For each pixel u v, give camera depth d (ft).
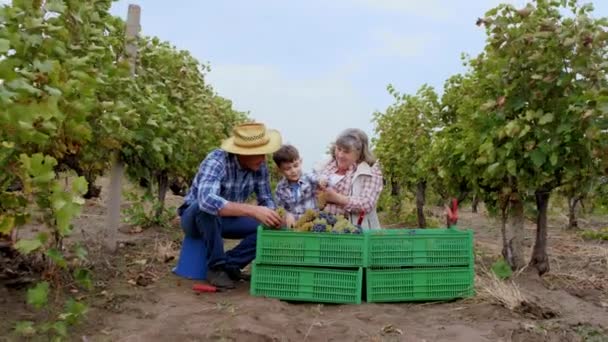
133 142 21.77
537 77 18.13
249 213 16.48
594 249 28.66
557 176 19.77
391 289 16.79
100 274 18.31
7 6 12.58
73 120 14.47
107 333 13.44
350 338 13.61
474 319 15.30
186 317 14.60
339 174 18.90
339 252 16.61
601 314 16.14
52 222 13.52
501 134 18.83
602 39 17.81
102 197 42.37
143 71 24.35
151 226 29.66
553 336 14.12
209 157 17.54
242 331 13.38
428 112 34.40
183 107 29.45
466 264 17.24
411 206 44.75
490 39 19.27
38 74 12.85
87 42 17.37
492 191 21.68
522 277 19.92
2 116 11.32
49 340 12.65
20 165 12.67
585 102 17.94
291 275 16.66
